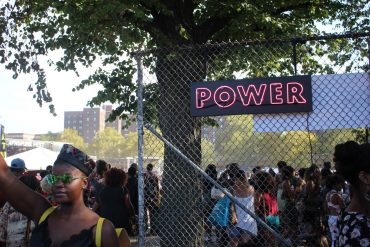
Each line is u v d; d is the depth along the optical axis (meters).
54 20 10.17
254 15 8.74
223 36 9.87
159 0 8.56
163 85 6.35
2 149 16.48
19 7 9.91
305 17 10.41
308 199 7.89
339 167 2.62
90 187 9.02
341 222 2.54
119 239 2.64
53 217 2.54
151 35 9.02
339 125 5.07
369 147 2.57
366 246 2.37
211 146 6.69
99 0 7.80
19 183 2.59
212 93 5.22
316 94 5.11
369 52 5.17
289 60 9.16
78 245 2.43
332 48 9.07
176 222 5.98
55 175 2.51
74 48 8.84
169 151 6.13
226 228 6.31
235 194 6.39
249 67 8.52
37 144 42.31
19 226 5.18
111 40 8.39
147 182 7.82
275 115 5.17
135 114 11.72
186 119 6.19
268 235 6.49
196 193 6.06
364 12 11.07
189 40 9.32
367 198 2.52
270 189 7.26
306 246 7.85
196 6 9.34
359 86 5.09
